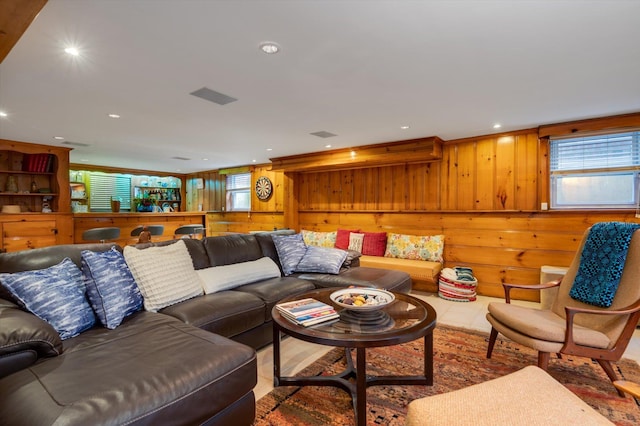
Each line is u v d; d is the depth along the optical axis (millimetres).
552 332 1946
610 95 2748
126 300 1999
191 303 2299
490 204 4203
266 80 2400
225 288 2754
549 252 3865
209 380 1362
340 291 2324
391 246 4812
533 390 1287
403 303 2250
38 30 1719
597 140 3607
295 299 2291
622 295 2064
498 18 1633
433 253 4461
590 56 2041
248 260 3355
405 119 3439
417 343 2744
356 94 2699
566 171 3758
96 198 7391
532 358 2449
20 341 1345
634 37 1812
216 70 2234
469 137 4309
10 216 4398
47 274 1789
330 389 2051
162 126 3691
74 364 1386
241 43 1876
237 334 2357
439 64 2146
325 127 3762
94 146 4879
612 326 1988
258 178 6789
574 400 1239
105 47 1914
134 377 1278
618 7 1541
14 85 2477
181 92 2637
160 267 2354
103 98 2771
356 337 1643
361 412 1635
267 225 6676
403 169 4930
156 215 5637
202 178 8133
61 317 1681
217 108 3057
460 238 4441
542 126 3734
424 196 4738
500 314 2275
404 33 1771
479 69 2227
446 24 1686
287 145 4793
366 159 4770
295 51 1970
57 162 4969
